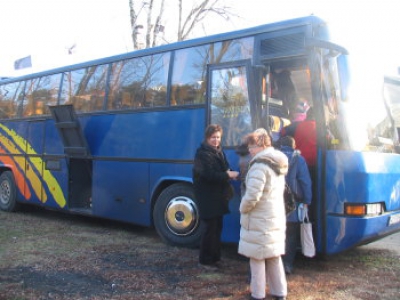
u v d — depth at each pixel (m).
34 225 9.34
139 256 6.68
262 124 6.18
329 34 6.00
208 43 7.18
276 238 4.65
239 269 6.05
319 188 5.83
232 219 6.59
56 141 9.99
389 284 5.56
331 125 5.84
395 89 7.25
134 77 8.32
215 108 6.73
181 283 5.41
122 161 8.30
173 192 7.41
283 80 7.16
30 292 5.05
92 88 9.17
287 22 6.25
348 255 7.03
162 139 7.61
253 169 4.61
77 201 9.63
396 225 6.38
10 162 11.43
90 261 6.38
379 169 5.95
